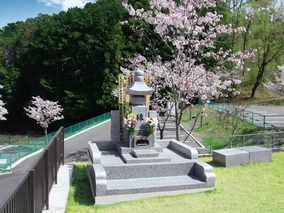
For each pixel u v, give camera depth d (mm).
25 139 36781
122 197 7316
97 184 7148
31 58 43656
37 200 5441
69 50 41875
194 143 19844
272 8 37031
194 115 31266
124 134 10445
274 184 8430
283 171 9766
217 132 23047
